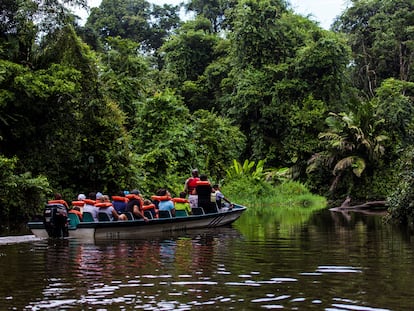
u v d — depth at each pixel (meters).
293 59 33.62
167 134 20.58
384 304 5.09
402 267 7.11
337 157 28.05
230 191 26.36
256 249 9.02
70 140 16.91
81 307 5.01
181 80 39.53
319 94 33.25
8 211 14.59
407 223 14.51
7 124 15.14
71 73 16.05
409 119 28.31
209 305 5.06
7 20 16.81
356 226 13.72
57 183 16.73
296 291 5.64
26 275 6.62
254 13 34.31
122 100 22.34
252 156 33.50
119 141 17.33
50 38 17.00
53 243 10.04
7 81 15.44
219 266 7.22
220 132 28.48
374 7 43.28
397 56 41.75
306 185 29.62
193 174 14.11
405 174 15.24
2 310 4.92
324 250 8.87
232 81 35.28
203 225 13.15
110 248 9.25
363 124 27.80
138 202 11.79
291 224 14.50
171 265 7.32
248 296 5.43
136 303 5.14
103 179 17.14
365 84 41.75
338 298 5.34
